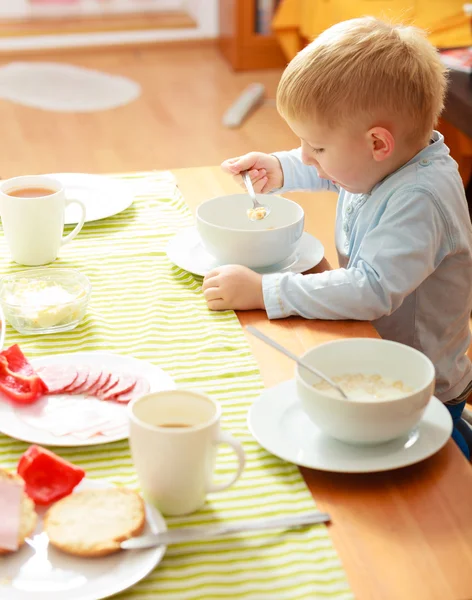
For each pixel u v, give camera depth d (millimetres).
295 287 1093
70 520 704
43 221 1212
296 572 675
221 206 1319
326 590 656
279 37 4035
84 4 5137
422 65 1143
